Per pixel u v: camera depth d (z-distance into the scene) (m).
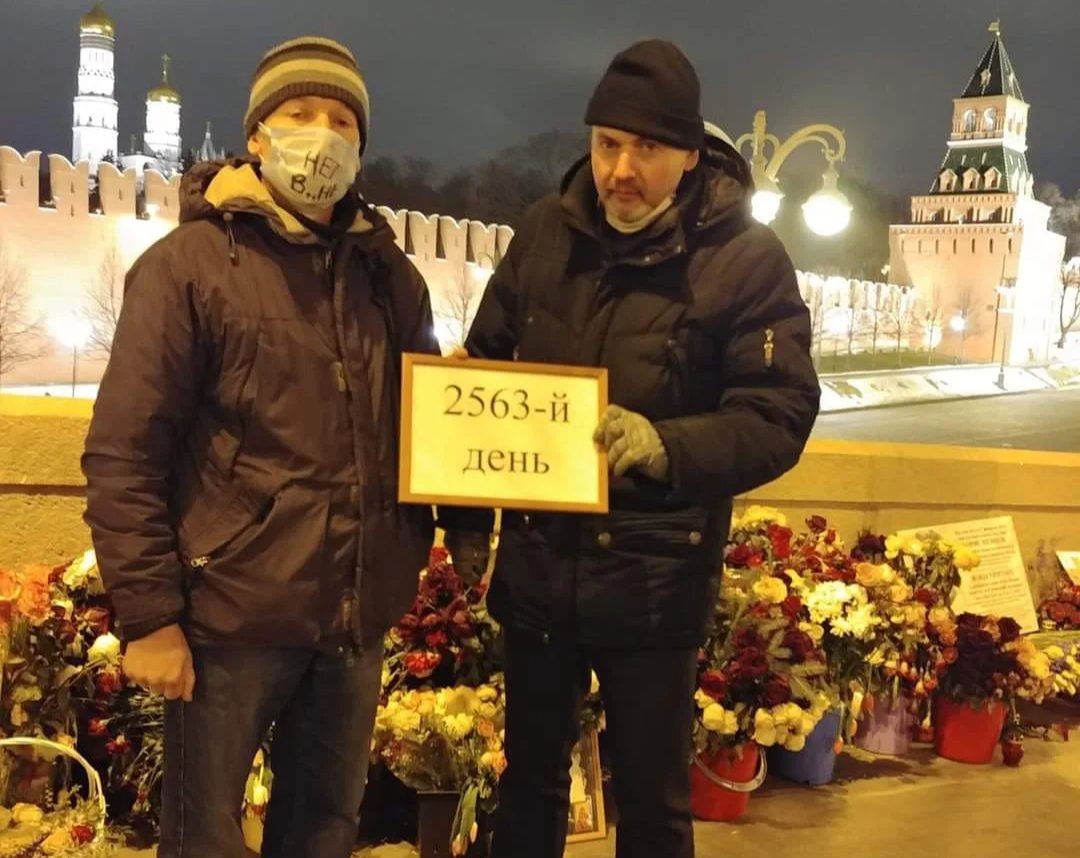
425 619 3.22
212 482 1.89
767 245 2.11
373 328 2.05
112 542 1.78
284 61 1.96
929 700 4.18
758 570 3.73
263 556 1.88
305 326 1.92
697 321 2.09
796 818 3.49
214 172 2.00
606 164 2.03
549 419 2.11
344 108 1.98
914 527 5.07
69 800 2.95
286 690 2.00
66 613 3.03
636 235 2.09
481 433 2.08
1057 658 4.36
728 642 3.46
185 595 1.88
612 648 2.16
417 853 3.09
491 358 2.39
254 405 1.87
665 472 2.00
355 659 2.03
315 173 1.86
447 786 3.03
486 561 2.39
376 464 2.01
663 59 1.99
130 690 3.08
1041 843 3.41
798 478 4.71
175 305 1.82
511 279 2.33
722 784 3.34
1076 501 5.51
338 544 1.94
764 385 2.09
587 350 2.15
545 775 2.31
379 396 2.03
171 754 1.98
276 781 2.18
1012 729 4.23
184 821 1.97
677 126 1.98
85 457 1.80
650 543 2.11
